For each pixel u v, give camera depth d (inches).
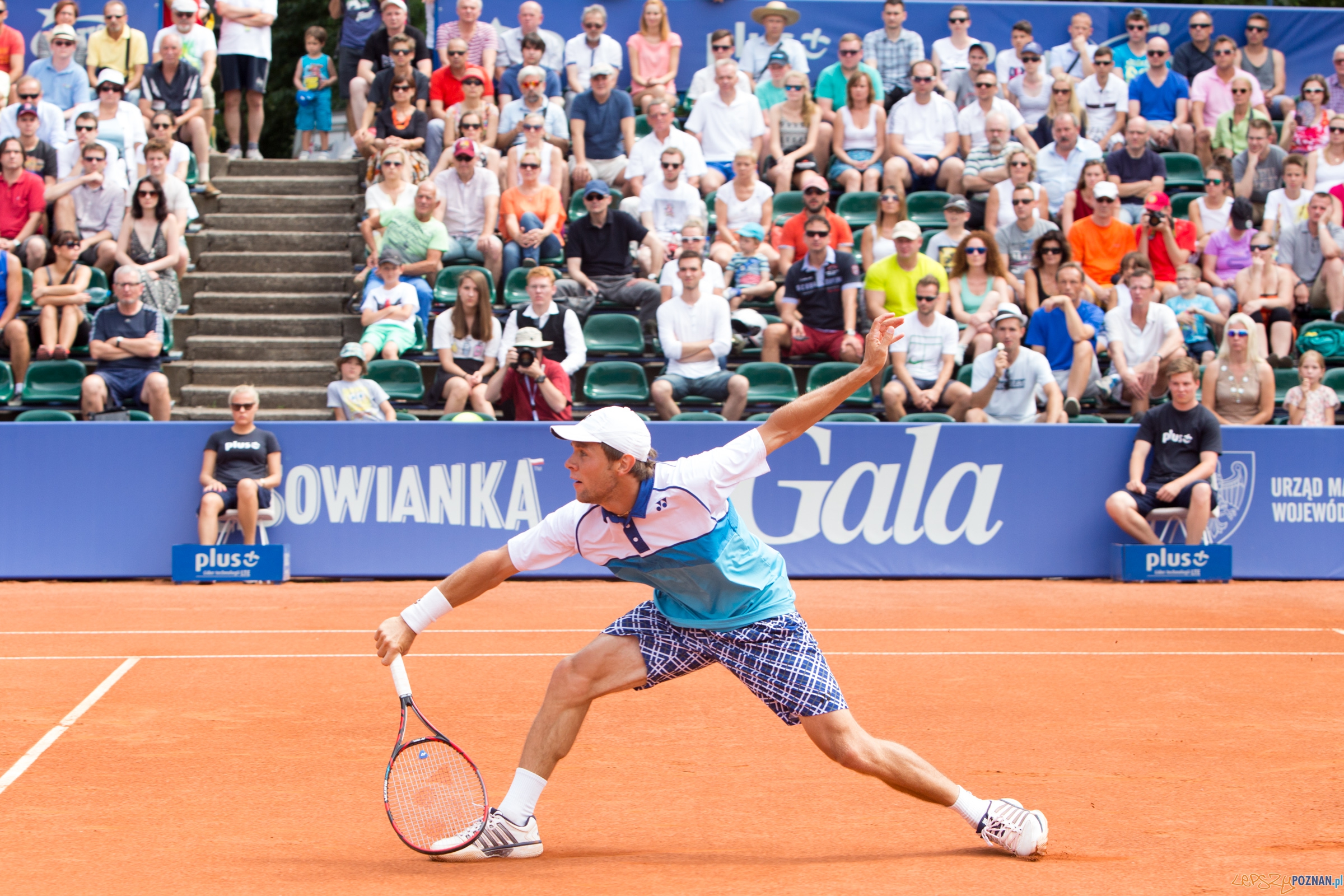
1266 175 780.0
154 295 675.4
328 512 552.4
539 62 801.6
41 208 703.7
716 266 658.8
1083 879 204.1
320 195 845.2
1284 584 561.9
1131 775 273.6
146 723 317.7
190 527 552.1
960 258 671.8
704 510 199.9
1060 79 798.5
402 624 213.6
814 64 879.1
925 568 564.7
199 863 213.5
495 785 265.1
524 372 583.5
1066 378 633.0
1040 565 567.8
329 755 289.0
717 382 627.2
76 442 547.5
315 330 743.7
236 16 860.6
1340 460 572.4
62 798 255.0
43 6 843.4
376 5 858.8
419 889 197.9
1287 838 228.5
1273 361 675.4
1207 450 558.9
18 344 646.5
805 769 278.7
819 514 561.3
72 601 500.7
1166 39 899.4
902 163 768.9
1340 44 906.7
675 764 283.1
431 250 694.5
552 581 555.2
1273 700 347.3
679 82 882.1
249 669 382.9
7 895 196.9
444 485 553.6
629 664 213.9
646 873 207.0
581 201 756.0
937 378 627.2
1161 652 414.3
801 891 197.0
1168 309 637.9
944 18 885.8
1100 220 700.0
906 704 340.8
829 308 660.7
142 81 813.9
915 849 222.8
